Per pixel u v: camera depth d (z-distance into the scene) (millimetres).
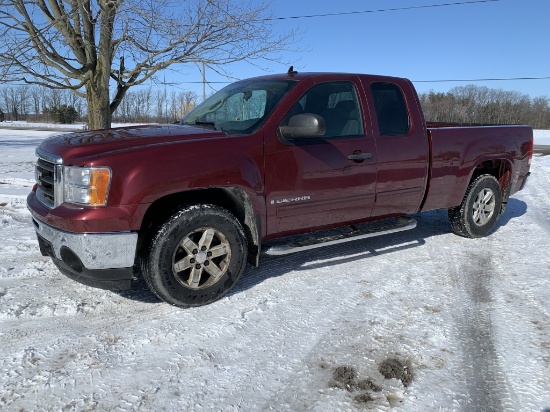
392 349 3061
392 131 4539
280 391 2613
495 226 6188
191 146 3447
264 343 3119
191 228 3447
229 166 3520
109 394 2562
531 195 8547
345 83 4367
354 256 4887
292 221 4008
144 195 3232
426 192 4895
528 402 2523
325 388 2645
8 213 6594
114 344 3084
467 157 5145
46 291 3895
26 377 2701
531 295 3914
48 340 3123
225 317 3469
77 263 3316
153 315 3498
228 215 3604
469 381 2711
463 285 4137
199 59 8156
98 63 8055
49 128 45688
